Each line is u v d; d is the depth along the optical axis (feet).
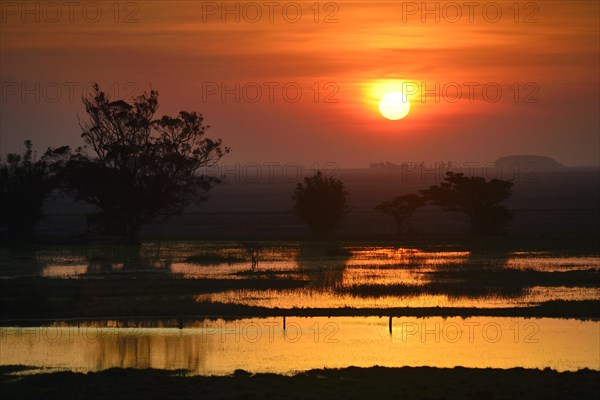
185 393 328.90
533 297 602.85
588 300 581.53
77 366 389.80
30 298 598.34
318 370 368.89
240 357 408.46
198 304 566.36
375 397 323.78
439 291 629.92
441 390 333.42
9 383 347.15
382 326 492.95
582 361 404.16
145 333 475.72
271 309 549.95
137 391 331.57
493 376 357.20
